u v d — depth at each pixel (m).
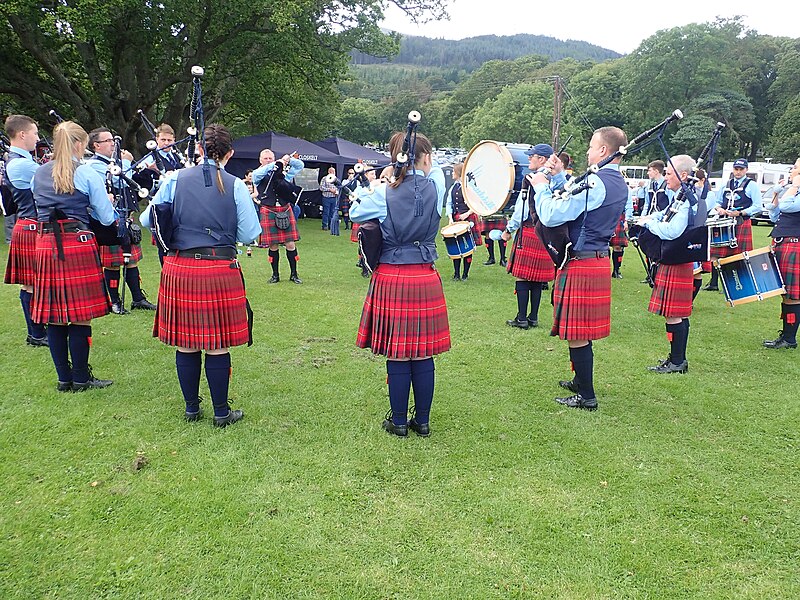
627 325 5.04
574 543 2.09
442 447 2.76
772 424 3.07
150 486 2.36
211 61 14.09
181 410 3.07
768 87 44.88
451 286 6.52
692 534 2.15
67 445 2.66
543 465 2.61
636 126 43.62
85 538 2.05
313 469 2.53
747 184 6.18
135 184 4.16
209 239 2.68
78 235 3.07
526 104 38.31
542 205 2.99
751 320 5.33
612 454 2.72
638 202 7.36
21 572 1.87
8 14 10.88
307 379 3.55
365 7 14.22
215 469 2.50
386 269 2.71
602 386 3.60
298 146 13.89
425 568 1.95
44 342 4.02
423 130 59.00
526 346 4.34
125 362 3.75
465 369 3.83
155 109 16.84
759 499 2.38
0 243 7.93
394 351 2.69
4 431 2.77
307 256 8.45
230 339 2.78
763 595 1.86
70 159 3.01
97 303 3.18
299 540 2.07
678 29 40.72
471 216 7.25
